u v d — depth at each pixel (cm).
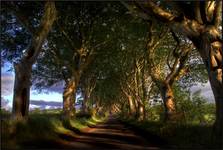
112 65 5809
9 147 1460
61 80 5853
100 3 3416
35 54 2206
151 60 3744
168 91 3550
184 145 1866
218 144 1741
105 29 3950
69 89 3944
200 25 1950
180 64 3597
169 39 4375
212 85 1909
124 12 3466
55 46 4128
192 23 1958
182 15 1986
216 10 1944
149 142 2131
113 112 17562
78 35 4006
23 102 2138
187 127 2450
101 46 4278
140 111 5556
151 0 2003
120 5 3403
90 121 5722
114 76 6819
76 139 2281
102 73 6606
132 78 6334
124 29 3975
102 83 7581
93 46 4116
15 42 3606
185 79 4597
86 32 3956
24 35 3591
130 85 6412
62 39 3981
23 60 2169
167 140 2181
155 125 3356
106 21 3797
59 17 3484
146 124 3812
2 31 3375
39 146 1647
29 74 2180
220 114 1847
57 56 4153
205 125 2553
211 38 1922
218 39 1930
